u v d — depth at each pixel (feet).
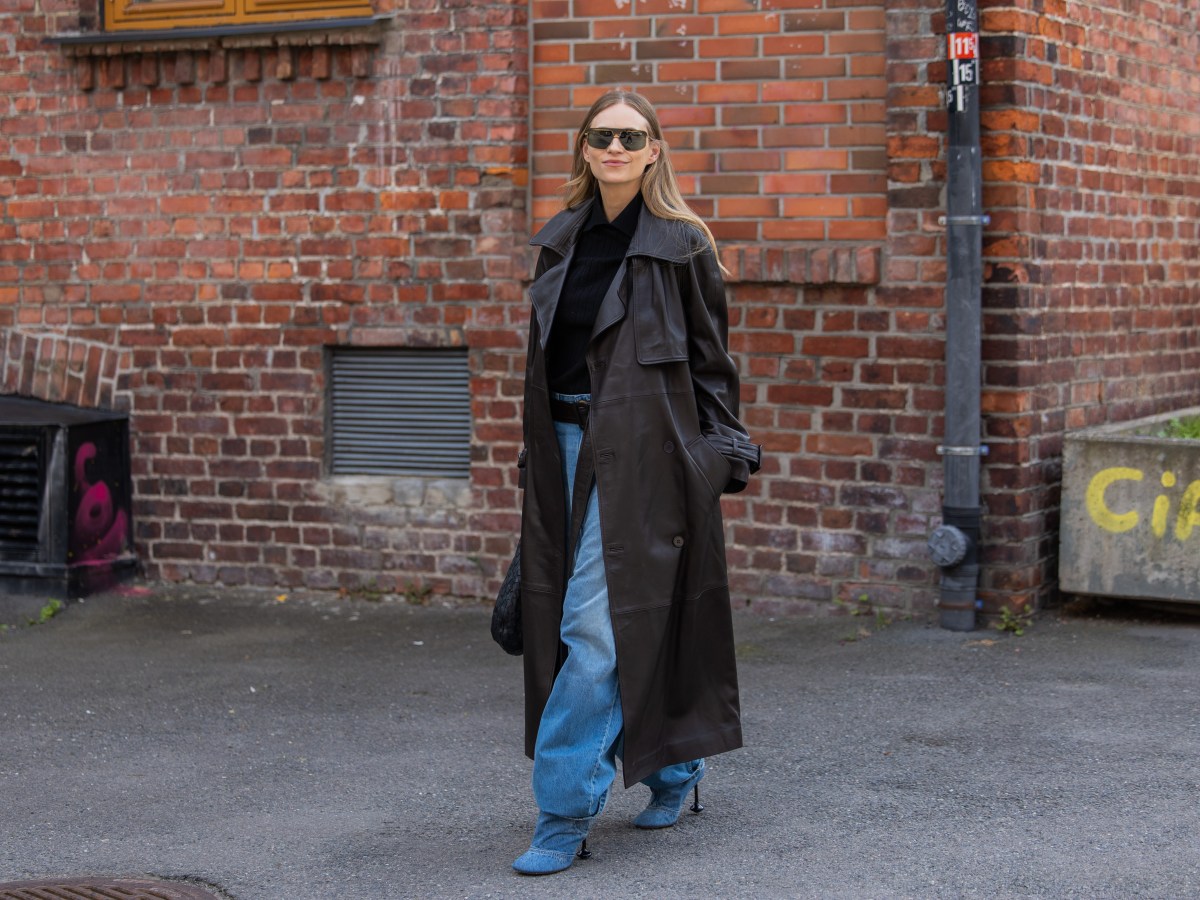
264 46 25.31
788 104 23.08
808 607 23.43
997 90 21.71
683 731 13.84
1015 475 22.04
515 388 24.67
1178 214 26.84
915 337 22.49
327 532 25.80
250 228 25.79
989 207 21.86
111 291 26.63
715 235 23.57
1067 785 15.53
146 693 20.51
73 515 25.58
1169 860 13.43
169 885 13.76
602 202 13.79
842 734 17.60
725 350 13.93
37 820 15.70
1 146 27.07
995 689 19.27
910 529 22.76
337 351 25.77
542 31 24.29
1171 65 26.25
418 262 24.99
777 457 23.40
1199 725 17.49
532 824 15.07
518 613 14.01
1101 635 21.77
